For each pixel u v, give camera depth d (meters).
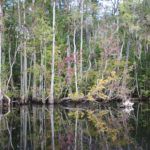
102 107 41.62
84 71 47.72
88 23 52.69
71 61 46.69
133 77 51.66
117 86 45.78
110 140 20.94
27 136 22.36
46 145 19.77
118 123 27.73
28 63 49.50
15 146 19.58
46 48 46.22
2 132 23.80
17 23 44.88
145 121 28.86
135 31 52.72
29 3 44.97
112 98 46.25
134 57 53.06
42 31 43.78
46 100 44.56
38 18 43.97
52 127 25.91
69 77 45.34
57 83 44.62
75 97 44.31
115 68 47.53
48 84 45.00
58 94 44.56
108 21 51.06
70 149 18.78
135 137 21.75
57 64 45.25
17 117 31.64
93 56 49.97
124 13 49.47
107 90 46.34
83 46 52.12
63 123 27.91
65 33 50.66
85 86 46.38
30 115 33.19
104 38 47.81
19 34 44.50
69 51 47.00
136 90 52.88
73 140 21.05
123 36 51.75
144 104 45.81
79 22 48.62
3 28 40.84
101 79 44.75
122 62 48.19
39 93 44.38
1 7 39.75
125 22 49.38
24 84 43.97
